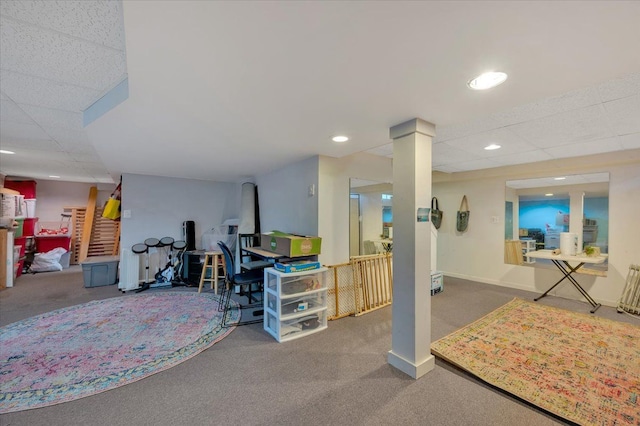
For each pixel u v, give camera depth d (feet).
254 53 4.17
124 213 15.88
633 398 6.14
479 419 5.64
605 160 12.19
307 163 11.88
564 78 4.85
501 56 4.20
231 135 8.48
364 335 9.50
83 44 5.01
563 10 3.23
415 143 6.98
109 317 11.08
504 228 16.58
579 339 9.03
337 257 11.80
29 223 20.63
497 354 8.02
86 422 5.58
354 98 5.78
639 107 7.13
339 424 5.49
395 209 7.42
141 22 3.45
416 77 4.89
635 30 3.53
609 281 12.73
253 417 5.68
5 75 6.00
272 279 9.78
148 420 5.64
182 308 12.17
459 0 3.11
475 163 14.60
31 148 12.03
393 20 3.45
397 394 6.38
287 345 8.78
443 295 14.23
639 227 12.10
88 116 7.64
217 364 7.67
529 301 13.25
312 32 3.67
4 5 4.03
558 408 5.84
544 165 13.99
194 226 17.75
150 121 7.28
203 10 3.26
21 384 6.74
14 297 13.96
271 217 14.73
